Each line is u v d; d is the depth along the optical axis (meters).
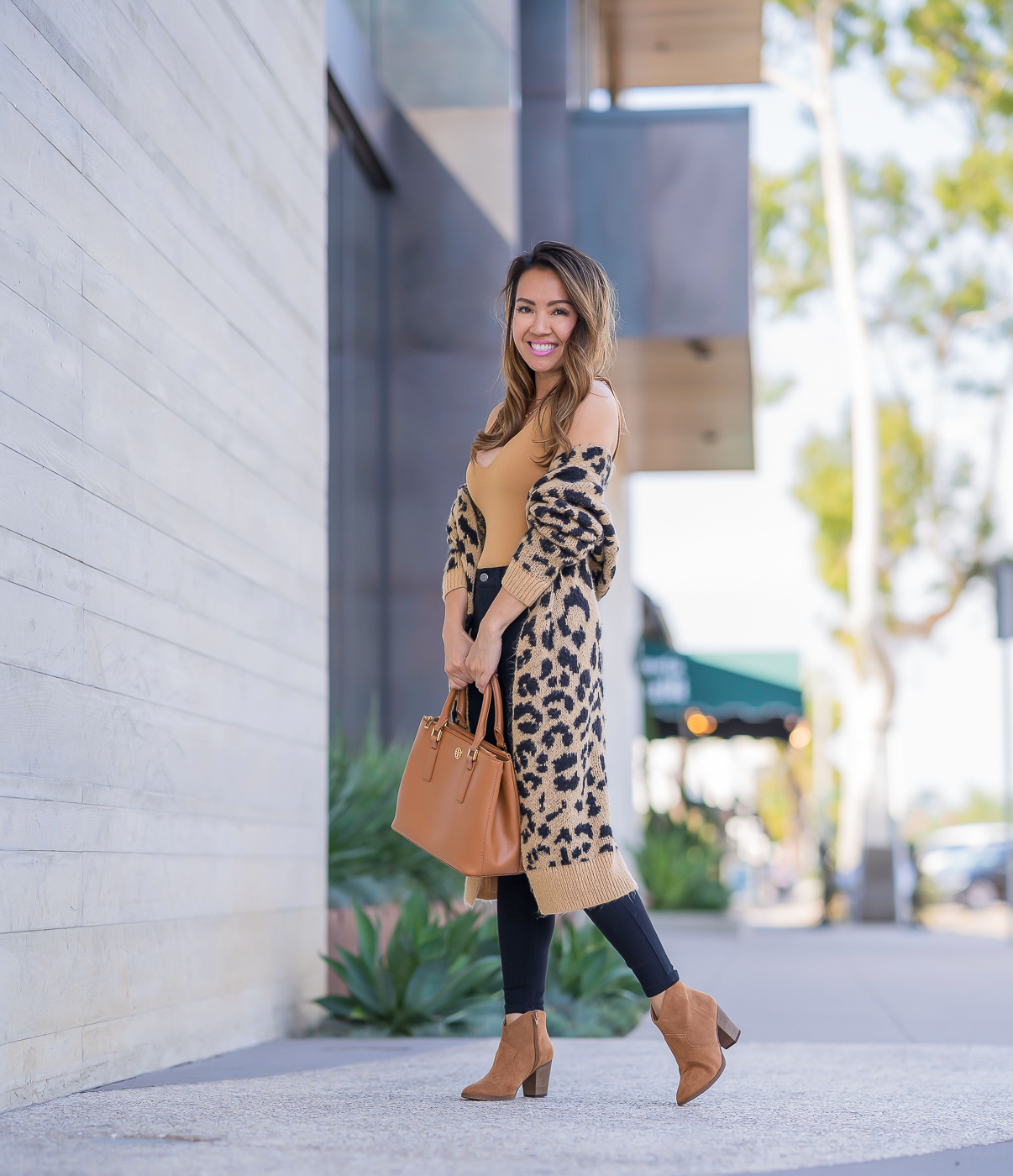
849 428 23.83
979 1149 2.16
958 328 22.58
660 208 9.84
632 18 12.88
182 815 3.33
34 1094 2.54
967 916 23.94
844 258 18.70
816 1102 2.64
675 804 19.25
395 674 7.98
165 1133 2.23
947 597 23.89
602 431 2.62
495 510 2.68
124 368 3.05
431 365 8.16
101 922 2.85
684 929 12.31
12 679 2.48
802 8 18.83
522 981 2.65
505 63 8.33
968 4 18.94
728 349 9.97
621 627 14.09
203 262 3.62
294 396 4.45
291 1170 1.91
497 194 8.26
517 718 2.52
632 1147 2.12
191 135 3.56
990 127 20.25
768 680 18.38
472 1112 2.46
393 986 4.21
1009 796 12.74
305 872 4.37
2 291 2.49
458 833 2.49
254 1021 3.83
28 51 2.63
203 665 3.52
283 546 4.27
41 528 2.61
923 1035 4.34
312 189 4.77
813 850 40.19
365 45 7.83
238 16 3.99
